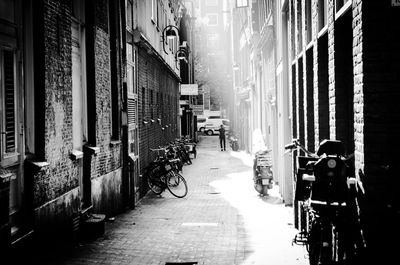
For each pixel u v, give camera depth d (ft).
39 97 26.50
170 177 57.62
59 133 28.84
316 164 19.35
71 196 30.76
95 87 36.94
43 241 26.18
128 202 47.24
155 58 69.15
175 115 109.50
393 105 17.87
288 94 49.52
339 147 20.08
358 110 18.72
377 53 17.85
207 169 88.69
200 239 32.96
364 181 18.06
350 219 19.15
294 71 40.34
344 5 20.93
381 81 17.88
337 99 22.91
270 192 57.88
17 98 24.56
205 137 223.71
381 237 18.01
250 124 116.06
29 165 24.84
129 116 50.03
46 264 26.03
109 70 41.73
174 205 50.14
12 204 23.85
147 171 58.44
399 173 17.89
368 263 18.07
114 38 44.47
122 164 45.88
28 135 25.71
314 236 20.56
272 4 57.72
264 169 55.11
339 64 22.88
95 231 32.89
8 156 23.20
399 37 17.78
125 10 47.06
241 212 44.93
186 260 27.22
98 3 38.17
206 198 54.90
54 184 27.89
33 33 26.48
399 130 17.87
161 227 37.45
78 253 28.73
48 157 27.02
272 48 62.75
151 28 67.51
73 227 30.94
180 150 94.22
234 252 28.96
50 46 27.58
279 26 52.16
